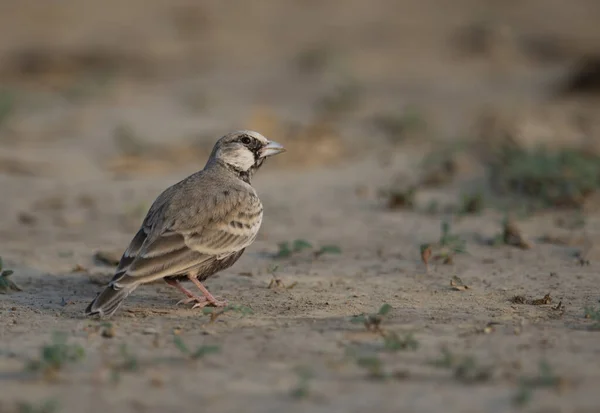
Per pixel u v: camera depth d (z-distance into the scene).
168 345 10.30
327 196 19.89
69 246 15.99
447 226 15.43
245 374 9.28
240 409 8.37
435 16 52.59
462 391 8.73
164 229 11.54
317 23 51.84
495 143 24.14
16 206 19.11
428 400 8.52
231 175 12.90
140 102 33.25
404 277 13.88
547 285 13.30
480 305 12.22
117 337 10.63
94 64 40.78
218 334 10.75
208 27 50.03
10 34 46.47
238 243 12.04
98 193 20.36
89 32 47.53
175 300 12.62
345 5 55.78
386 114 29.12
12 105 30.03
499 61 41.31
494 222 17.42
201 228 11.67
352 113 30.53
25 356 9.92
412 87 36.06
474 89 35.25
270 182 21.25
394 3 56.12
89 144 26.09
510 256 15.07
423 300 12.53
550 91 34.06
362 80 37.75
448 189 20.31
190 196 12.00
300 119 29.30
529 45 44.03
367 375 9.22
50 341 10.47
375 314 11.58
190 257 11.52
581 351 9.94
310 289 13.21
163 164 23.30
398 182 21.03
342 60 40.84
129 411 8.34
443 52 43.59
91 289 13.30
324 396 8.66
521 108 29.17
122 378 9.18
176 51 44.44
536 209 18.36
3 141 26.27
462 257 15.08
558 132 25.11
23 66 39.25
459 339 10.47
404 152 24.45
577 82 33.31
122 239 16.53
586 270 14.13
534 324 11.16
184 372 9.35
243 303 12.38
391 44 46.16
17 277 13.95
